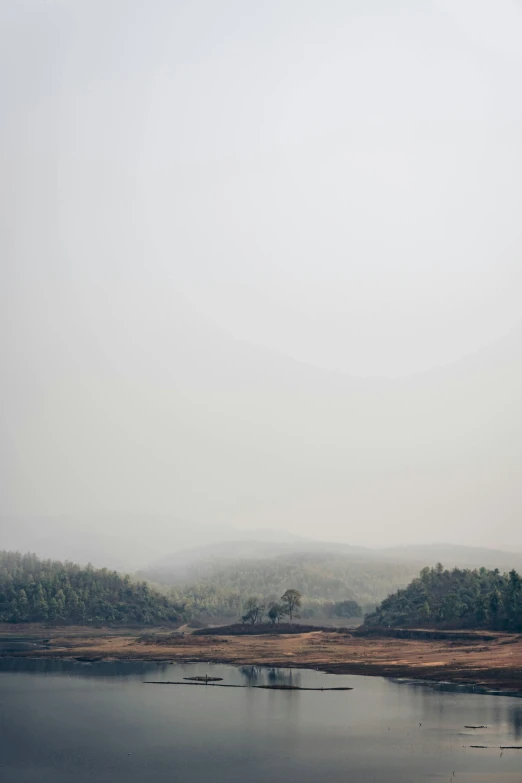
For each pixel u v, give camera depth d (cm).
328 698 18712
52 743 14275
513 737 14300
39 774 12288
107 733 15038
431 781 11675
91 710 17362
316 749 13638
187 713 16938
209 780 11888
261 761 12925
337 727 15350
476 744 13800
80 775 12225
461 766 12406
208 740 14425
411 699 18425
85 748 13912
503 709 16988
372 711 16938
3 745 14112
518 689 19762
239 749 13738
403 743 13950
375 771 12225
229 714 16812
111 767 12650
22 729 15425
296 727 15412
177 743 14200
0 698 18950
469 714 16450
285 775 12100
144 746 13988
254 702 18275
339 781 11756
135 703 18212
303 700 18475
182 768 12550
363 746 13788
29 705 17975
